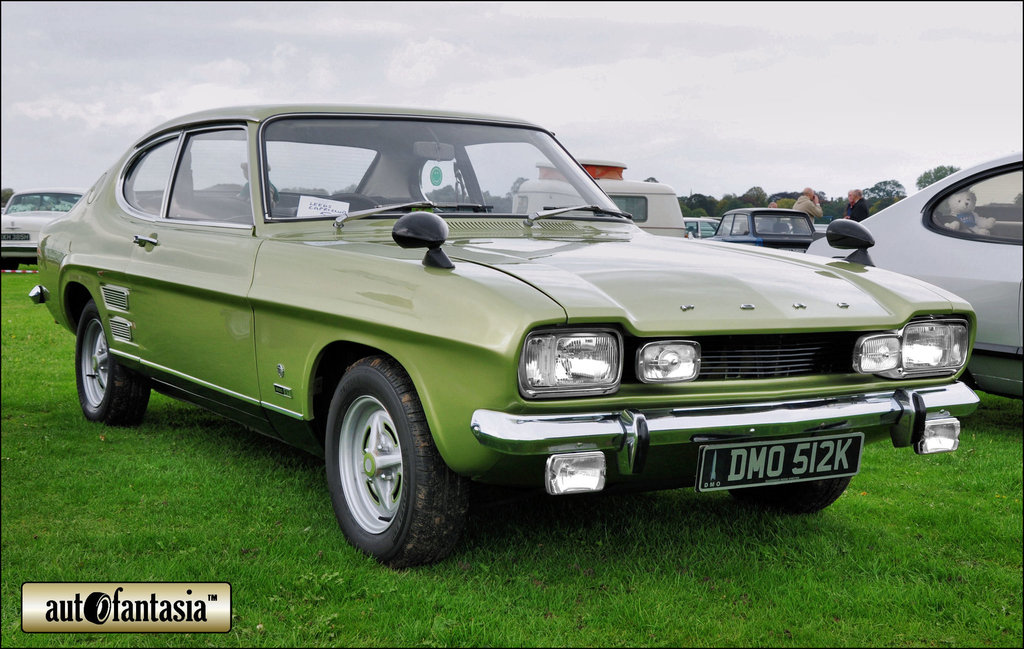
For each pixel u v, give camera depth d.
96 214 4.79
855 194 11.95
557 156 4.21
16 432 4.70
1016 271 4.82
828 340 2.94
